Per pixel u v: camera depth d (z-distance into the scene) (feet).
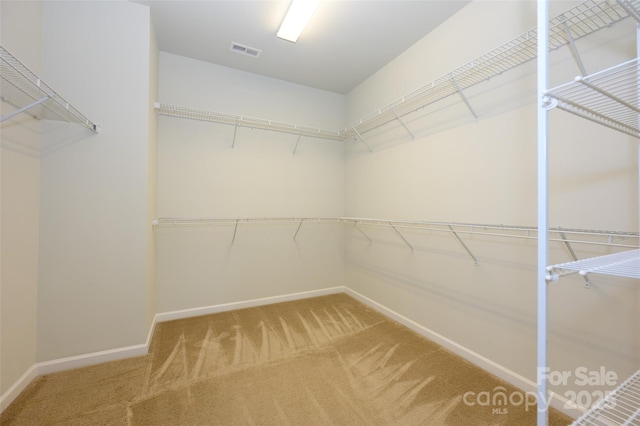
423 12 6.29
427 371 5.60
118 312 5.98
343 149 10.90
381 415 4.42
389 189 8.43
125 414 4.41
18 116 4.76
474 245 5.89
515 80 5.11
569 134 4.39
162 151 8.07
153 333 7.12
